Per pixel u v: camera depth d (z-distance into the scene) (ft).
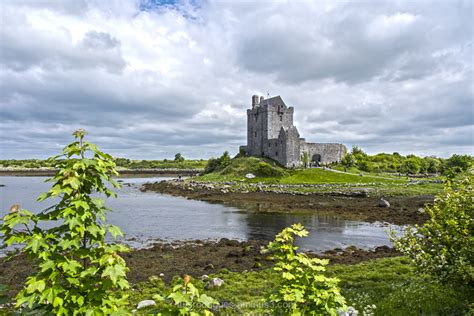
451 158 307.58
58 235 17.10
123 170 574.97
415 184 231.30
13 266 67.51
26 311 15.98
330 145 383.86
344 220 134.10
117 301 17.17
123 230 112.88
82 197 17.07
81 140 18.26
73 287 16.48
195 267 70.33
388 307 38.22
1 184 332.80
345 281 52.49
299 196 206.08
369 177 277.23
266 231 113.19
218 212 155.84
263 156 362.33
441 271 36.35
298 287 22.06
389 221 130.52
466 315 32.68
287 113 372.38
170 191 259.60
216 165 375.25
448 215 37.76
